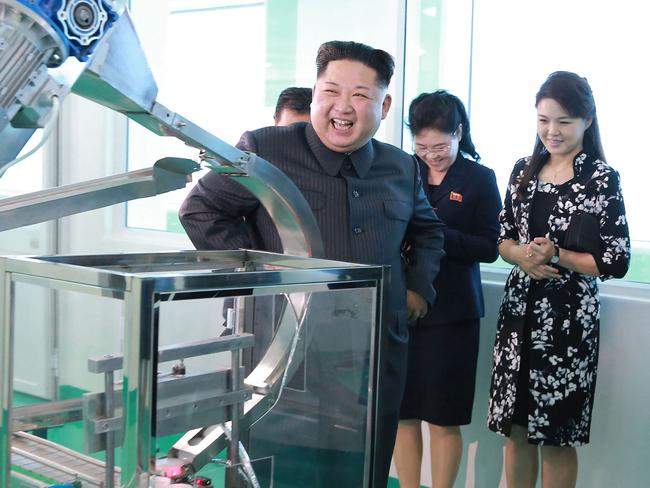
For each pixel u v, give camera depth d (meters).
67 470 1.08
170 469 1.06
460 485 2.85
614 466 2.55
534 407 2.26
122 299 0.99
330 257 1.90
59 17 0.85
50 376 1.11
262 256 1.45
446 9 2.84
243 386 1.16
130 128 3.87
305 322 1.20
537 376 2.26
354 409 1.31
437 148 2.52
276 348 1.19
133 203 3.83
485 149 2.81
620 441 2.53
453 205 2.54
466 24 2.81
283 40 3.18
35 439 1.12
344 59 1.87
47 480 1.09
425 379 2.52
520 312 2.31
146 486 0.99
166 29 3.56
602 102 2.56
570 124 2.23
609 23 2.53
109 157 3.84
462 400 2.54
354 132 1.88
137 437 0.98
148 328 0.97
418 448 2.61
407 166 2.08
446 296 2.50
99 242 3.85
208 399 1.11
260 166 1.30
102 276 1.01
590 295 2.26
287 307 1.17
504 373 2.33
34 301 1.14
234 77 3.36
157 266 1.34
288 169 1.91
